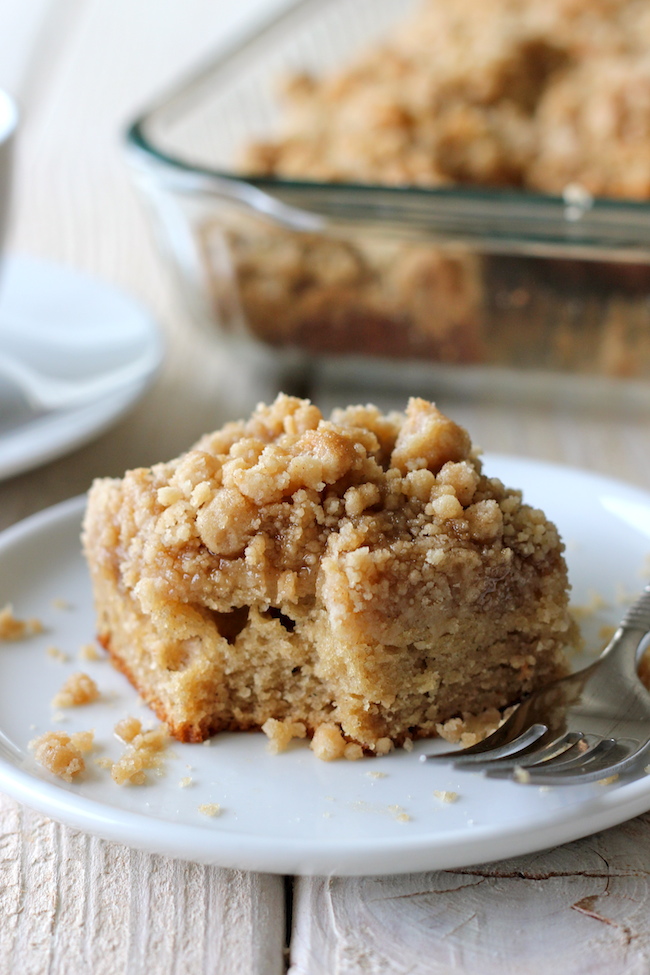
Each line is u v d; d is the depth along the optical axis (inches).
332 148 19.6
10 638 14.1
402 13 24.3
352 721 13.3
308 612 13.4
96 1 31.7
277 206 17.9
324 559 13.2
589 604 14.4
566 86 19.7
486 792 12.7
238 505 13.3
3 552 14.6
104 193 24.2
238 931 12.2
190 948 12.1
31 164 25.1
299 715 13.5
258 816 12.5
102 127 26.6
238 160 20.1
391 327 18.4
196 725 13.3
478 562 13.2
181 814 12.5
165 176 18.1
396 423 14.1
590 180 18.8
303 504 13.3
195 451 13.8
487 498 13.5
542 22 20.9
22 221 22.9
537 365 18.4
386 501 13.4
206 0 31.6
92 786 12.7
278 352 18.8
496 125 19.3
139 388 17.1
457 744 13.4
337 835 12.4
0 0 31.2
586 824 12.2
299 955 12.0
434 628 13.2
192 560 13.4
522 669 13.6
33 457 16.1
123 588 13.7
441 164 18.9
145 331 18.1
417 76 20.0
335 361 18.7
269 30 23.3
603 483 15.6
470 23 21.1
